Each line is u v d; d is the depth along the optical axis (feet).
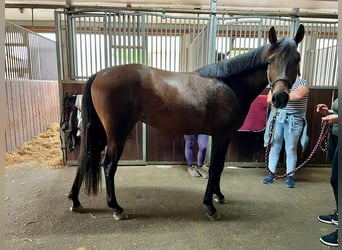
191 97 6.39
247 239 5.71
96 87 6.23
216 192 7.38
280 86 5.73
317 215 6.82
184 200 7.57
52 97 17.93
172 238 5.67
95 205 7.13
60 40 9.72
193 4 13.69
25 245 5.31
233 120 6.68
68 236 5.65
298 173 10.23
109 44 9.75
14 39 12.75
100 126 6.58
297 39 6.06
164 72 6.64
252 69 6.49
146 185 8.65
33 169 9.96
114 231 5.89
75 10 9.52
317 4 13.34
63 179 9.00
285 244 5.56
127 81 6.16
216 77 6.67
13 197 7.52
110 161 6.39
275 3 13.28
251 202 7.56
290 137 8.60
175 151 10.69
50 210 6.79
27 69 14.25
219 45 10.32
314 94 10.59
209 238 5.71
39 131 15.43
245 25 9.95
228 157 10.71
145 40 9.86
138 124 10.33
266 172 10.23
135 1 13.16
